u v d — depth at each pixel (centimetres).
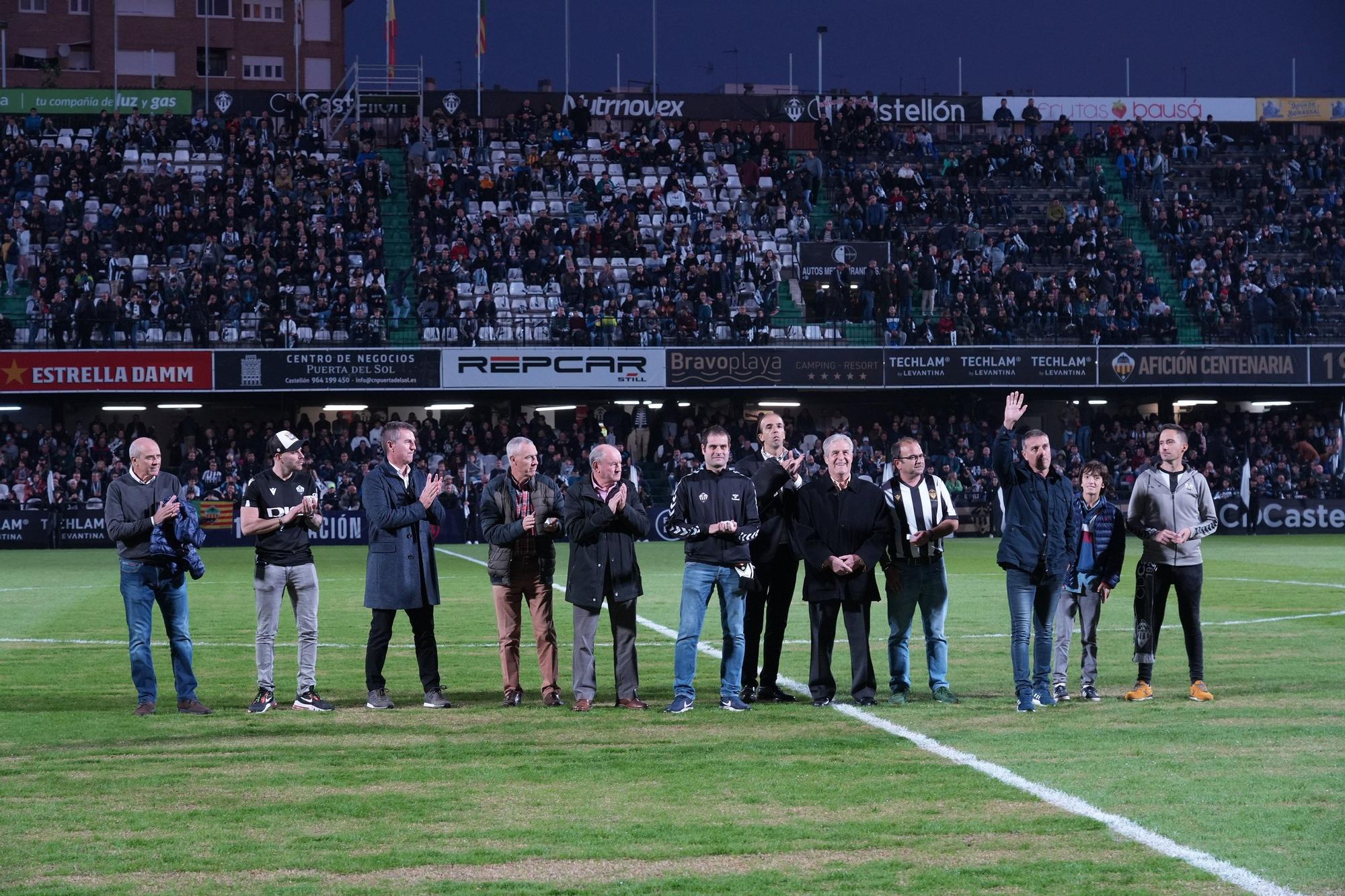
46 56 5925
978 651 1306
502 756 840
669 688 1102
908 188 4244
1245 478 3616
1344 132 4916
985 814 696
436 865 616
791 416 3959
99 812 709
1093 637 1038
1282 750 840
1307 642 1357
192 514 999
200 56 6144
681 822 684
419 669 1085
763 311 3781
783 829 670
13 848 644
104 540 3350
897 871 605
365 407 3831
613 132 4559
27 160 3894
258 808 716
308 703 1002
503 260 3819
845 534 995
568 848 641
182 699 996
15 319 3547
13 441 3441
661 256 3934
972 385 3694
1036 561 967
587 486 1001
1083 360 3722
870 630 1471
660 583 2133
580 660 999
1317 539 3328
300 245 3703
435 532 1034
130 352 3384
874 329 3750
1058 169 4447
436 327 3566
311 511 1004
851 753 838
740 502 984
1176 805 712
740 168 4269
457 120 4297
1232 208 4412
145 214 3762
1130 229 4322
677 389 3600
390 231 4047
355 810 711
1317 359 3775
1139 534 1030
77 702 1044
